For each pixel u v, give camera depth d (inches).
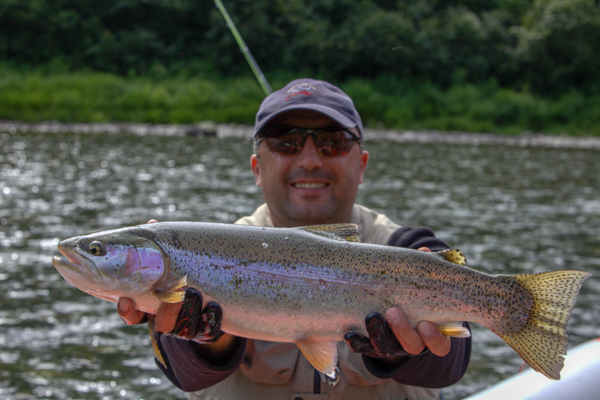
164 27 2111.2
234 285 95.1
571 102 1859.0
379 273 97.2
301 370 110.1
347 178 118.8
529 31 2177.7
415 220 490.9
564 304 93.7
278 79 1876.2
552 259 382.9
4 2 1897.1
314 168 116.3
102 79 1673.2
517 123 1750.7
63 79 1653.5
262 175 122.2
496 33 2144.4
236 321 96.0
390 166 869.2
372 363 98.9
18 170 698.8
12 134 1139.3
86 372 227.6
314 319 96.6
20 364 230.5
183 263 94.5
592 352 133.3
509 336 96.6
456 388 223.3
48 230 422.0
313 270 96.8
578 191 695.1
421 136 1502.2
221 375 100.3
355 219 125.4
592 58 2063.2
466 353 107.2
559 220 518.6
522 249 407.8
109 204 522.0
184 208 511.2
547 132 1728.6
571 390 122.3
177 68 1913.1
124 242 93.7
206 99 1640.0
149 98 1578.5
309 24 1971.0
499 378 231.3
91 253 93.2
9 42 1929.1
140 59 1966.0
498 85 2079.2
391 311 92.4
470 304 96.8
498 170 868.0
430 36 2018.9
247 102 1673.2
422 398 114.7
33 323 268.5
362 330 96.5
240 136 1376.7
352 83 1769.2
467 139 1499.8
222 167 801.6
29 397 207.2
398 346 93.2
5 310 280.7
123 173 715.4
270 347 110.2
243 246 96.7
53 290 309.7
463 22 2073.1
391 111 1660.9
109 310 289.4
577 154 1197.1
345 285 96.6
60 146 972.6
